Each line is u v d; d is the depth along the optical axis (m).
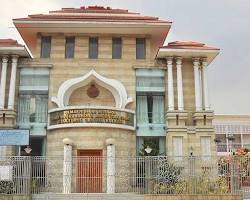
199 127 33.53
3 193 24.81
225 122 56.47
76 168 28.58
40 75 34.75
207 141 33.38
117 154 31.31
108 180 28.55
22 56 34.81
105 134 31.12
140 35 36.16
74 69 34.84
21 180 25.30
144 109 34.75
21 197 24.77
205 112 33.78
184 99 34.78
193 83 35.12
